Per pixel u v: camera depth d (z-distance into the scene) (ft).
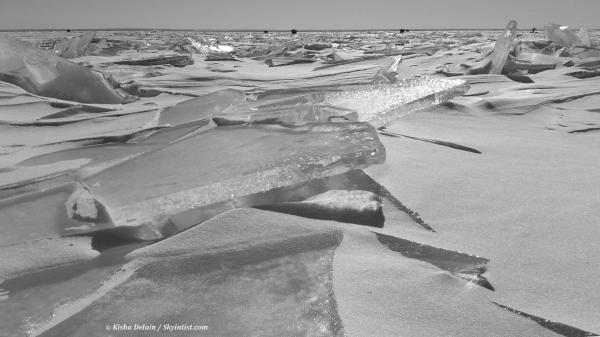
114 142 6.80
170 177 4.75
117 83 14.35
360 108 6.81
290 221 4.02
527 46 27.84
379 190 4.72
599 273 3.44
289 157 4.76
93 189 4.75
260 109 6.89
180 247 3.66
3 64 12.44
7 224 4.12
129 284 3.23
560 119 9.18
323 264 3.41
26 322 2.87
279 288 3.12
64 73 12.58
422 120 8.44
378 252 3.63
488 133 7.69
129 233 4.00
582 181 5.26
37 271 3.46
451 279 3.29
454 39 62.75
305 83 16.53
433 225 4.18
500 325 2.83
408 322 2.83
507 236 4.00
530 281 3.34
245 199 4.45
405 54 30.48
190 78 18.38
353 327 2.74
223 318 2.83
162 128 7.03
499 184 5.12
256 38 82.58
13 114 10.09
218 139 5.73
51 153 6.51
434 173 5.38
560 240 3.93
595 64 18.97
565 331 2.78
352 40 64.75
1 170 5.90
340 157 4.59
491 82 14.85
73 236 3.93
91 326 2.80
